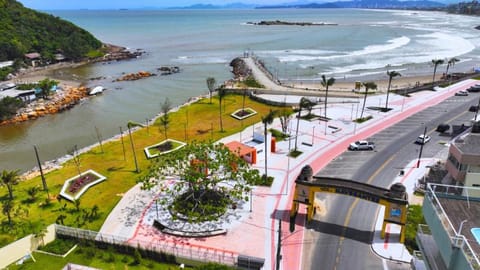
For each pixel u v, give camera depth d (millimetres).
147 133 86188
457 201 28438
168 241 46500
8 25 194000
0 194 59469
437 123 86750
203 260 41969
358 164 67188
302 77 148250
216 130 86062
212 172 53312
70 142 88562
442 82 122688
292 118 92312
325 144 76625
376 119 90812
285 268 41531
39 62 187625
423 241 30016
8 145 87812
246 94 113312
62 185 61750
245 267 41406
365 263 42281
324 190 48031
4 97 107312
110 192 58906
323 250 44500
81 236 46469
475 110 93438
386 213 44688
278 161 69188
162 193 57938
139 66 184750
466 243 22047
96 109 114000
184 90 134250
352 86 128875
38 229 48500
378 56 192250
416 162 67125
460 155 43156
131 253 44406
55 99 120625
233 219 50906
